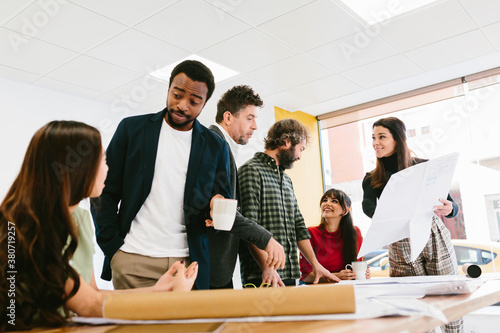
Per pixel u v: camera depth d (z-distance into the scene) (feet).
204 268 3.88
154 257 3.66
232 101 5.61
